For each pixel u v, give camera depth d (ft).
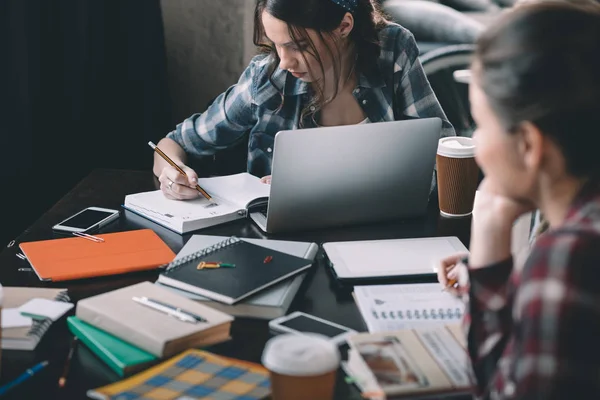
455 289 4.50
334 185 5.54
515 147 2.90
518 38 2.80
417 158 5.68
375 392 3.42
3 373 3.76
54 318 4.15
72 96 8.66
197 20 10.02
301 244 5.22
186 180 6.07
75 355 3.93
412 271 4.82
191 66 10.25
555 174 2.89
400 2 11.12
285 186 5.40
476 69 2.96
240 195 6.10
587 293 2.63
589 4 2.85
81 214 5.88
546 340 2.66
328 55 6.35
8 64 7.77
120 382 3.57
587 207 2.81
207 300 4.38
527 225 5.21
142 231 5.55
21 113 7.98
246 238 5.45
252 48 10.07
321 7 6.08
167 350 3.82
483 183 3.62
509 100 2.80
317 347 3.17
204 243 5.23
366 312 4.28
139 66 9.29
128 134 9.55
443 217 5.99
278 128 7.23
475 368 3.36
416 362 3.58
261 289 4.46
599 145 2.78
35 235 5.54
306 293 4.64
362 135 5.42
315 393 3.15
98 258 5.04
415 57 7.23
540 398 2.65
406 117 7.30
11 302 4.37
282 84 7.06
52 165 8.89
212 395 3.45
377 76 7.07
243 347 4.01
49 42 8.53
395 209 5.83
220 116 7.39
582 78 2.71
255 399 3.42
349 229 5.74
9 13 7.64
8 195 8.15
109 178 6.84
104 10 9.02
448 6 11.05
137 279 4.83
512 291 3.21
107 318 4.01
